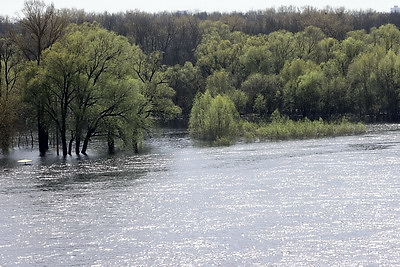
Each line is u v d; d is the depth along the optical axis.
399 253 53.94
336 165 97.75
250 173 92.81
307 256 53.69
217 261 53.12
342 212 67.44
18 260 54.69
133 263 53.25
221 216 67.12
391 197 73.94
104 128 121.12
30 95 114.50
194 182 86.81
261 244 57.09
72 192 81.88
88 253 56.00
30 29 122.56
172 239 59.38
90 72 116.88
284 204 71.75
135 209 71.50
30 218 68.38
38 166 106.88
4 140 119.12
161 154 119.38
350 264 51.72
